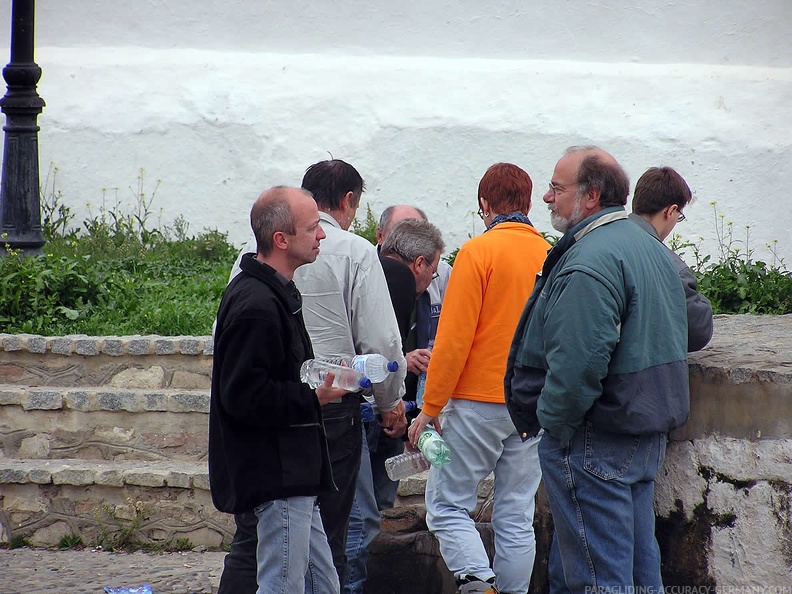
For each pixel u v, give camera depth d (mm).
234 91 43188
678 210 16578
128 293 29438
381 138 42094
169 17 44562
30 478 22391
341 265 16266
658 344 13492
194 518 22062
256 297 14000
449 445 17547
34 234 32906
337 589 15383
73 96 43812
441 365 16969
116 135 43219
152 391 23828
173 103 43375
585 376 12891
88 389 24000
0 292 27688
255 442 14078
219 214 42875
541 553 19344
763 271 32250
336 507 16219
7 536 22547
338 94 42812
